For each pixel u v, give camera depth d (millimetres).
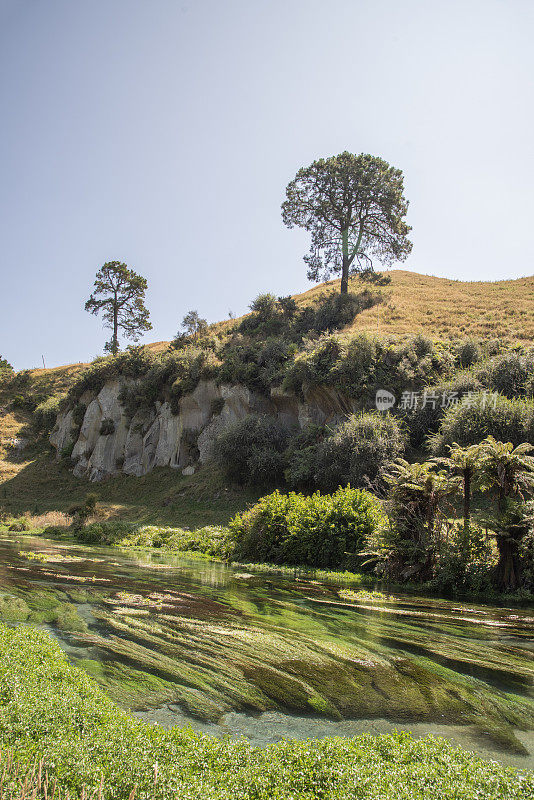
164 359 47812
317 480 28922
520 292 57625
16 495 45812
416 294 58969
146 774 3943
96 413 50719
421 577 17078
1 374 74750
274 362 40188
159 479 42500
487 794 3801
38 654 6930
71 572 16219
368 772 4098
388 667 7875
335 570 20188
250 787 3906
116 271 65750
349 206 52844
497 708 6434
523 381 29375
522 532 15617
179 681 7000
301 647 8727
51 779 3744
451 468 18016
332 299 54531
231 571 19219
